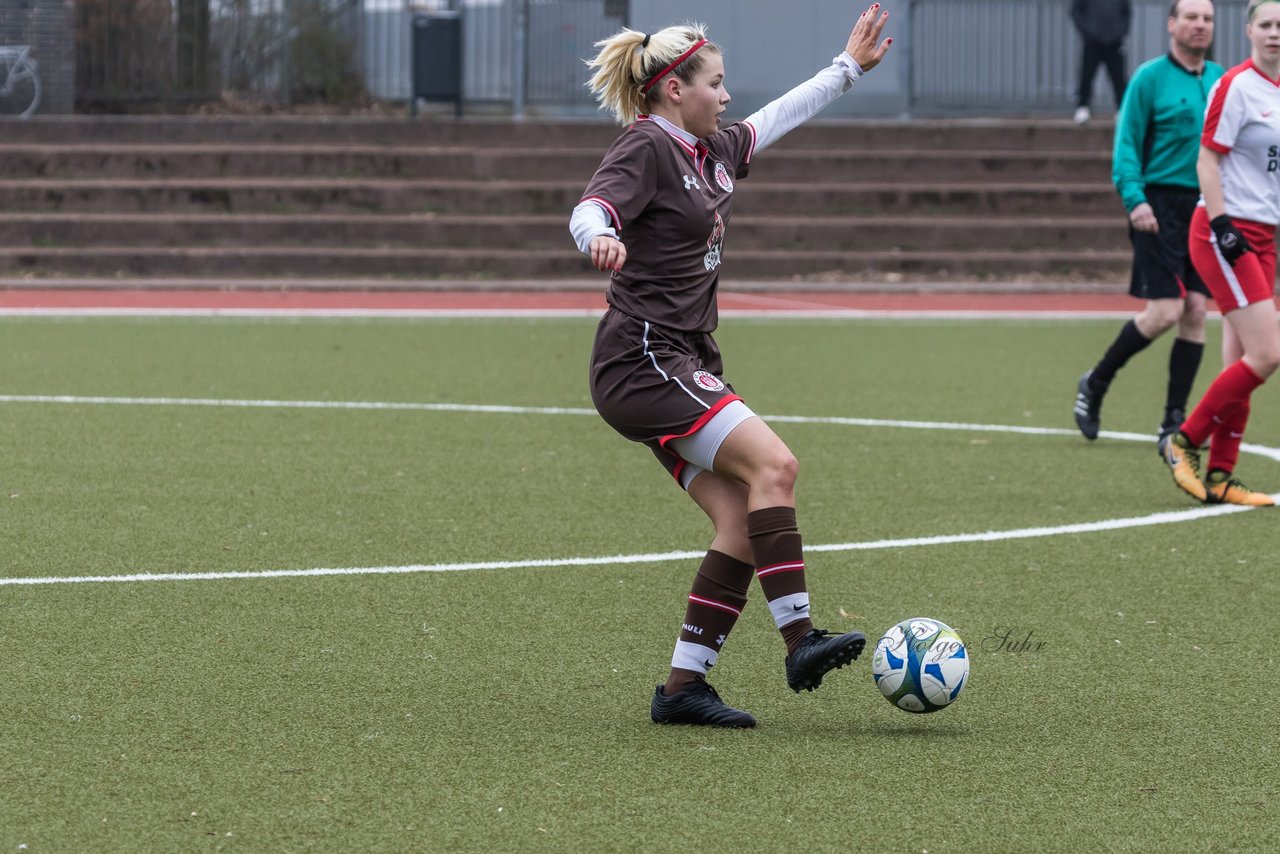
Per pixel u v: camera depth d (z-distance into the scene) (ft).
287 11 331.57
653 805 47.11
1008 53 318.45
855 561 80.38
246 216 262.67
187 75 326.65
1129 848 44.19
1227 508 93.97
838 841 44.39
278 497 94.38
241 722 54.75
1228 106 93.76
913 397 140.46
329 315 206.80
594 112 319.06
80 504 91.61
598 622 68.39
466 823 45.55
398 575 76.28
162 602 70.79
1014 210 270.26
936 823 45.85
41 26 313.12
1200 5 109.19
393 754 51.62
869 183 277.64
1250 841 44.78
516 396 138.21
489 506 92.43
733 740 53.36
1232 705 57.62
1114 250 262.06
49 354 162.71
